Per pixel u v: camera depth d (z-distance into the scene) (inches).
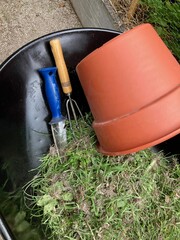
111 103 26.1
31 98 32.7
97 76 26.0
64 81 32.2
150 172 34.8
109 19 48.8
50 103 33.2
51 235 32.1
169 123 25.0
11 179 30.4
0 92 29.8
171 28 42.2
